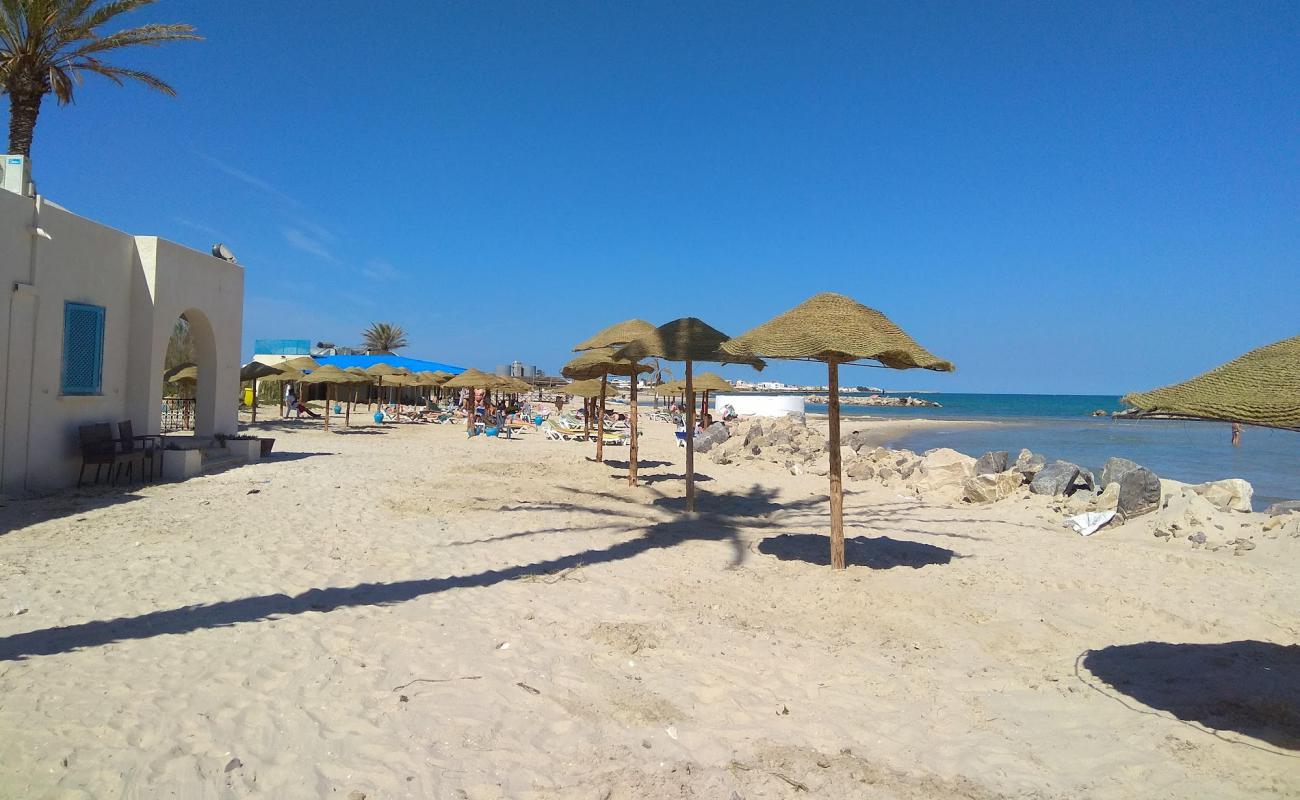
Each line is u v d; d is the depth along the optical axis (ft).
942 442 115.96
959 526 34.40
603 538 28.53
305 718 12.41
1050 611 20.75
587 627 17.94
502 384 82.23
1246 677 15.85
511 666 15.26
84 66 53.88
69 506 29.25
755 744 12.50
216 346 46.39
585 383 65.46
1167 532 30.99
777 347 22.63
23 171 32.83
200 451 42.42
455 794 10.57
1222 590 23.11
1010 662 16.83
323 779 10.69
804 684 15.17
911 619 19.63
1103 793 11.27
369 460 51.75
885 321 24.62
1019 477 42.16
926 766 12.01
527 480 44.50
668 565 24.72
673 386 67.72
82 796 9.80
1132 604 21.56
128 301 38.32
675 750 12.17
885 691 14.96
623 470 52.24
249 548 23.88
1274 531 28.71
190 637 15.71
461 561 23.81
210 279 45.09
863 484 48.62
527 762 11.55
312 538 25.84
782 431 66.33
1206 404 10.62
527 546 26.48
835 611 20.16
